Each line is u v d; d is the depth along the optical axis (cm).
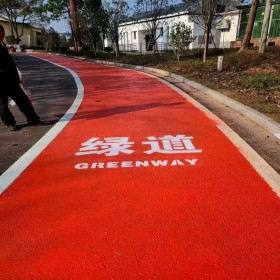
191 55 1858
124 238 267
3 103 554
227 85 961
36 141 516
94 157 440
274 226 281
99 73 1500
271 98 747
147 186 354
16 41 4919
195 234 270
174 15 2606
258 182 362
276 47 1609
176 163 414
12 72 552
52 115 690
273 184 357
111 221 291
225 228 278
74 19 3080
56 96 921
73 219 296
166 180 367
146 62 1886
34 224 291
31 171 402
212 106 762
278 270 230
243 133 546
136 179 371
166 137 519
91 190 348
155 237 267
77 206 318
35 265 240
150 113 686
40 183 369
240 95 807
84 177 379
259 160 423
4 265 241
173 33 1783
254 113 619
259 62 1261
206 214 299
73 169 403
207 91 921
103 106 768
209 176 377
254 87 876
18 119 661
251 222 287
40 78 1338
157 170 394
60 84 1156
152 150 461
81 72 1546
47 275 230
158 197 330
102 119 643
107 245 259
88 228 282
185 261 240
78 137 530
